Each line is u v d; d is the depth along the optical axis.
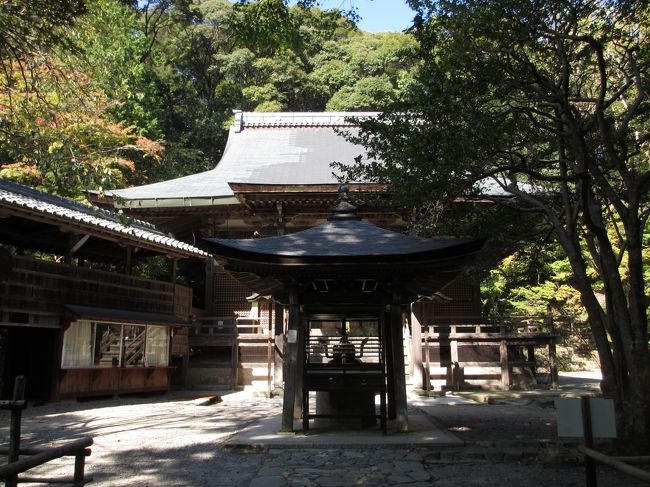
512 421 11.24
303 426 9.09
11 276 12.55
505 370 17.14
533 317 17.88
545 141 10.93
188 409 13.38
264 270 8.63
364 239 9.25
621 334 8.27
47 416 11.84
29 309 12.92
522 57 9.78
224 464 7.09
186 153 30.25
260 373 18.77
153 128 25.39
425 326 17.78
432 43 9.60
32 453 3.92
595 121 9.07
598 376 22.72
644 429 7.71
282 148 25.30
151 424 10.79
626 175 8.60
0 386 14.50
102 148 15.34
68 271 14.19
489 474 6.64
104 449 8.14
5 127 11.46
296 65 36.62
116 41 19.28
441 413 12.62
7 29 9.32
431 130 8.80
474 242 7.91
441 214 10.84
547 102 9.67
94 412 12.59
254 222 20.56
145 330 16.80
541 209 9.89
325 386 8.94
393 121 10.05
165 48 35.97
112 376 15.47
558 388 17.36
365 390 8.87
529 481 6.32
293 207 18.64
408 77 30.83
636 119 11.66
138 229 17.25
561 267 24.62
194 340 19.09
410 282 9.38
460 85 8.97
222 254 8.23
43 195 14.47
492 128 9.18
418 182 9.15
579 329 25.53
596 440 8.03
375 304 9.24
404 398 8.98
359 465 6.96
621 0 9.27
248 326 19.12
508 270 26.00
